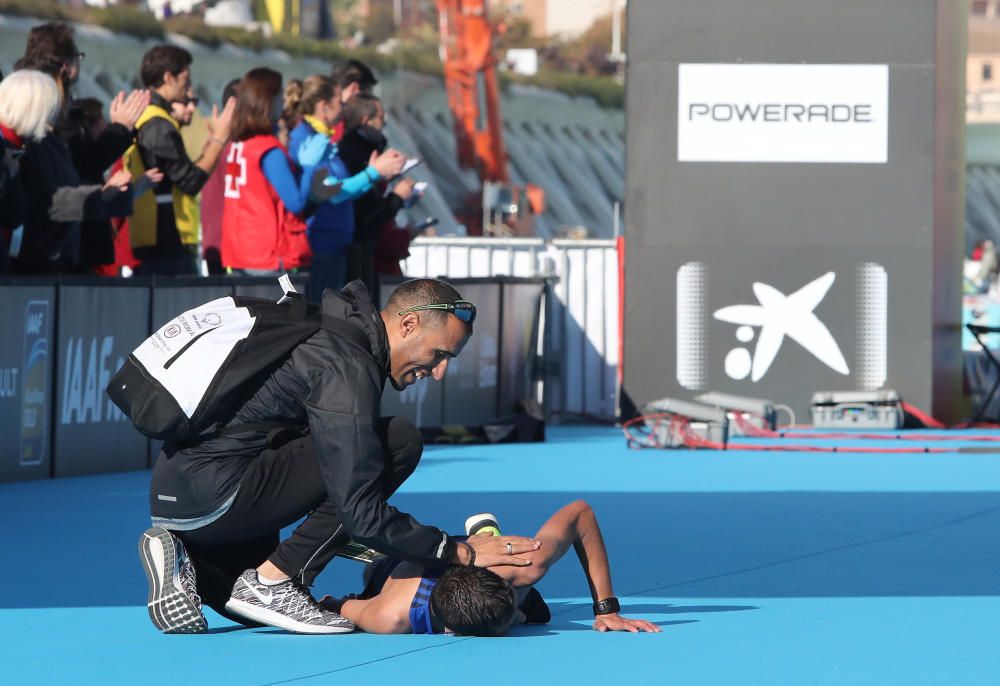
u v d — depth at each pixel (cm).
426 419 2709
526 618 1082
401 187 2506
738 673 920
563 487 2006
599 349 3222
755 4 3098
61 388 2042
